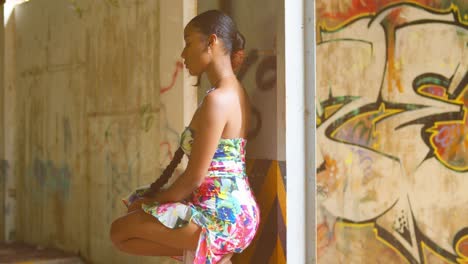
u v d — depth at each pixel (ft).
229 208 9.52
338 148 16.28
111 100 17.88
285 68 10.27
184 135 9.73
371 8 16.34
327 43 16.33
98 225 18.52
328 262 16.29
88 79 19.10
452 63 16.22
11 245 21.98
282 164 10.38
